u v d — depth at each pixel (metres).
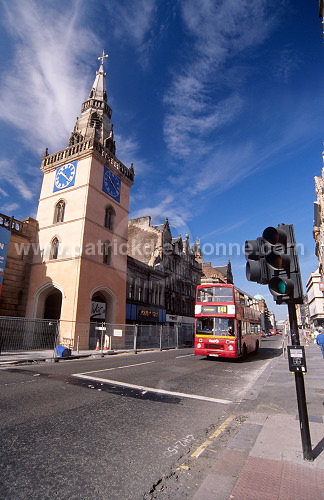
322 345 14.29
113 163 25.88
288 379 9.73
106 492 2.98
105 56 32.56
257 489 2.91
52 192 24.05
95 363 12.85
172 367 12.34
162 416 5.60
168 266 37.03
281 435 4.38
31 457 3.66
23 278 21.77
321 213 44.28
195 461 3.77
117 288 23.69
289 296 3.77
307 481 3.04
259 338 25.50
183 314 39.91
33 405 5.85
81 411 5.63
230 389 8.39
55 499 2.82
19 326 14.97
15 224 21.81
